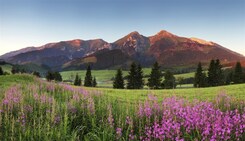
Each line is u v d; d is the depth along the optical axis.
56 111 14.18
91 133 11.75
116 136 11.31
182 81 192.75
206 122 10.68
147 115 13.01
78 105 16.48
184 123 11.22
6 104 15.61
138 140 11.17
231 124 10.38
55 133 11.32
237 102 16.91
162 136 10.27
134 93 38.81
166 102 14.30
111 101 20.25
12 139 10.73
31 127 12.38
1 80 36.75
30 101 18.09
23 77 40.09
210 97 31.27
